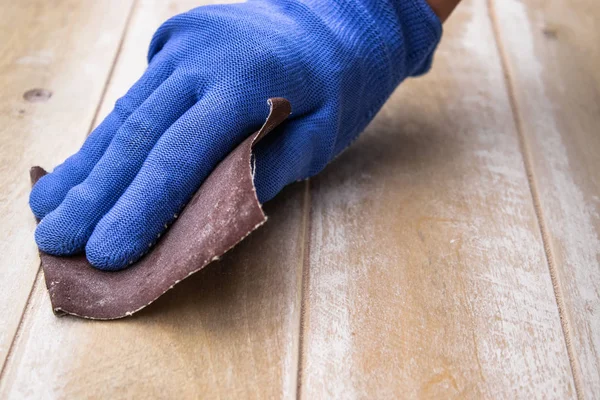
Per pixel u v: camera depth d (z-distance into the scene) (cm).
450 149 57
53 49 61
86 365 45
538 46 66
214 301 47
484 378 46
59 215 46
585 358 47
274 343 46
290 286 48
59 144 54
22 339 45
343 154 56
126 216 46
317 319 47
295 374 45
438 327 47
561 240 51
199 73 47
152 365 45
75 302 46
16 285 47
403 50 53
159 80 49
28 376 44
